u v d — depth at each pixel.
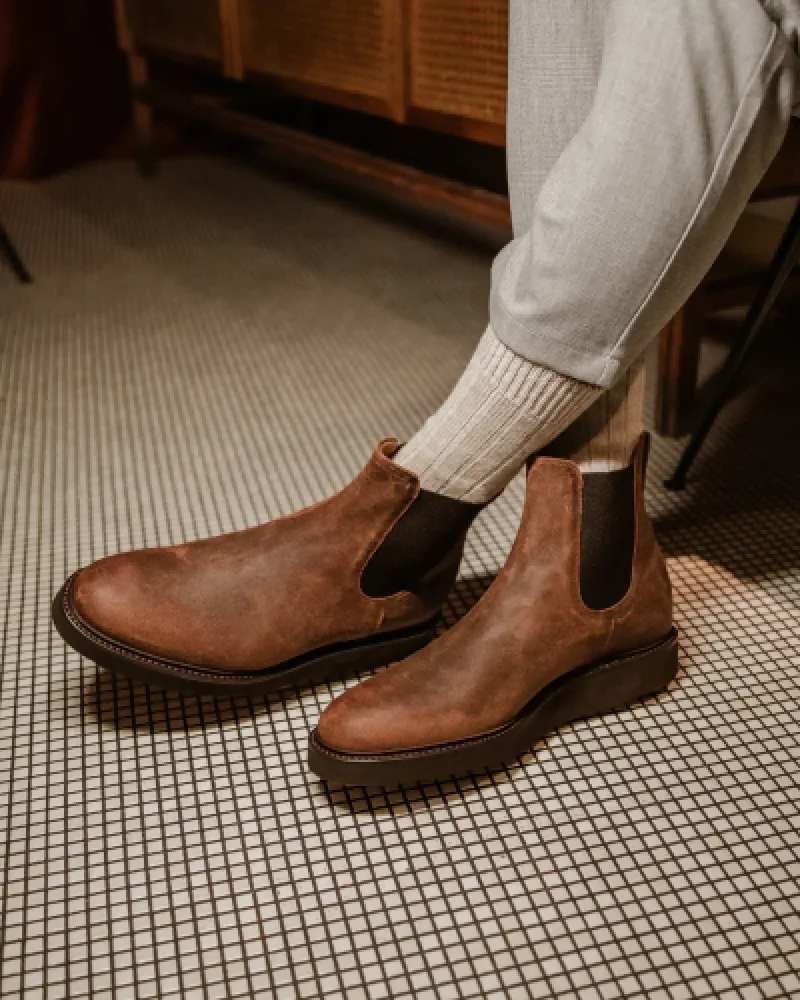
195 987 0.59
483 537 1.09
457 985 0.59
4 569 1.05
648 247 0.58
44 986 0.59
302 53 2.06
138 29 2.76
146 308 1.90
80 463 1.29
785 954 0.60
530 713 0.74
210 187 2.81
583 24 0.66
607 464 0.75
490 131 1.61
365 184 2.80
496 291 0.66
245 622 0.76
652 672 0.80
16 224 2.49
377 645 0.83
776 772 0.74
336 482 1.22
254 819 0.71
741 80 0.56
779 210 1.48
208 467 1.28
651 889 0.65
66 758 0.77
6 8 2.78
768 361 1.53
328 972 0.60
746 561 1.03
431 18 1.66
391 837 0.69
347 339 1.72
